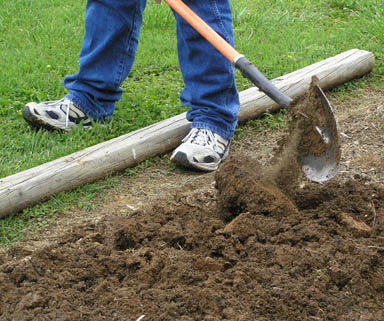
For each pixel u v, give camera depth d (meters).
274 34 5.83
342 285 3.75
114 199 4.30
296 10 6.24
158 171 4.48
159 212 4.07
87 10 4.61
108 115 4.76
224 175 4.09
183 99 4.59
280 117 4.88
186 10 4.17
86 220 4.17
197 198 4.23
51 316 3.64
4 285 3.74
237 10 6.12
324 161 4.02
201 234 3.93
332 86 5.16
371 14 5.95
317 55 5.53
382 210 4.02
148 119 4.80
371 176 4.37
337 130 3.97
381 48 5.60
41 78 5.20
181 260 3.82
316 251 3.81
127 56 4.66
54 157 4.46
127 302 3.68
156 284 3.76
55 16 6.04
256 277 3.75
